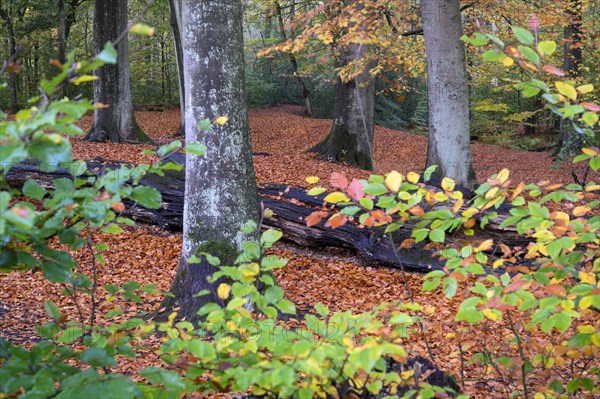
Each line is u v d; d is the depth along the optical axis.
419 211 2.37
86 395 1.40
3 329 5.98
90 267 8.48
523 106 26.78
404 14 11.92
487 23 13.44
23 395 1.40
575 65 17.27
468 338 3.13
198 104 5.78
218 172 5.84
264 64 31.45
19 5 26.97
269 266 2.11
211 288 5.62
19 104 30.50
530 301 2.19
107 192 1.80
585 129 2.21
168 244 9.48
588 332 2.23
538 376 2.53
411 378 2.25
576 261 2.37
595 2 16.81
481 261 2.46
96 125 17.48
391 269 8.56
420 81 30.45
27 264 1.76
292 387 1.76
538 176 18.34
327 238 8.97
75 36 32.94
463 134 9.31
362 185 2.29
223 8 5.70
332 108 30.25
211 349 1.78
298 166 15.07
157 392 1.72
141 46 32.59
